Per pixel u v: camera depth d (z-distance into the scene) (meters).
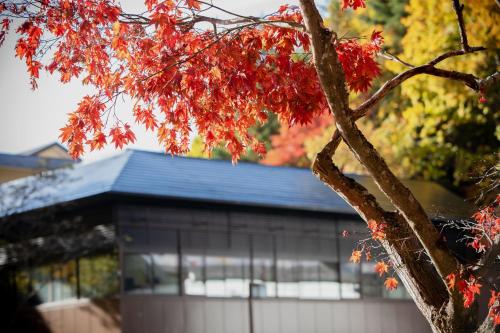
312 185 26.88
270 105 8.73
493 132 29.17
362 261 25.94
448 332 7.70
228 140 9.03
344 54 8.84
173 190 23.02
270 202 24.03
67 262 23.50
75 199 22.70
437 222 9.74
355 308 25.55
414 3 25.91
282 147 36.69
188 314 22.73
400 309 26.34
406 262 7.90
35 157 36.34
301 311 24.56
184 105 8.77
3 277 24.92
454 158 29.00
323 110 8.73
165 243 22.80
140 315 22.08
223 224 23.73
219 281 23.41
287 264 24.62
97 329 22.52
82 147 8.85
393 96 29.89
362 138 7.28
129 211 22.47
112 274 22.25
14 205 23.98
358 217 26.16
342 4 8.97
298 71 8.63
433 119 27.67
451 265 7.48
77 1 8.59
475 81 8.16
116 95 8.88
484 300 21.45
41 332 24.08
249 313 23.62
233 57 8.61
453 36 25.38
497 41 24.80
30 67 8.85
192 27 8.73
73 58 8.93
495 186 8.60
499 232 7.78
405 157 29.11
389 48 33.34
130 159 24.81
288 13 8.97
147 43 8.72
